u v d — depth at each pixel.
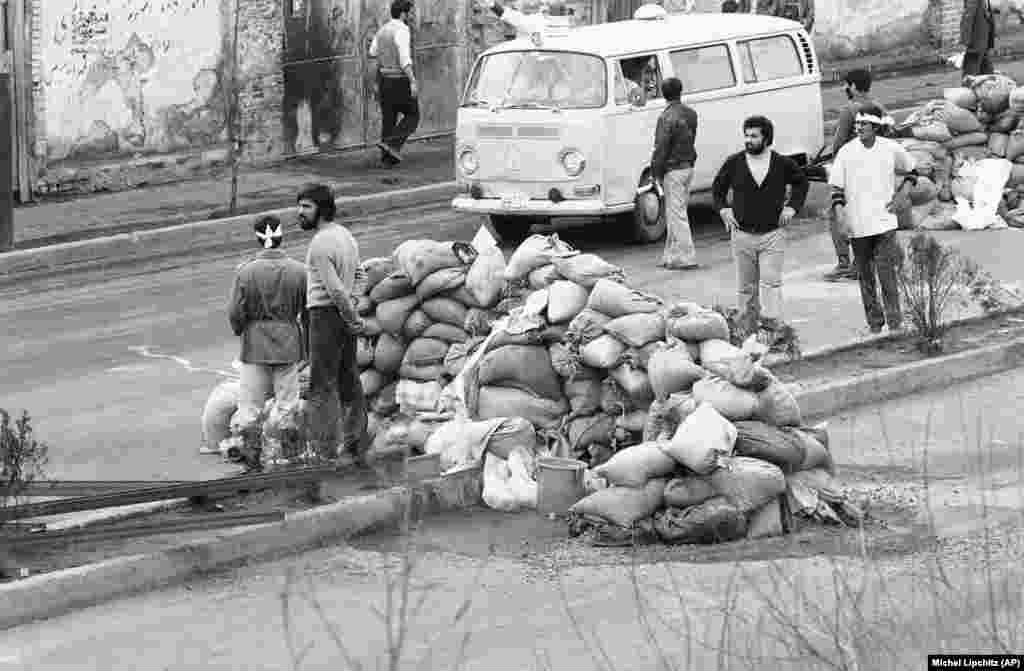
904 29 46.78
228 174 34.62
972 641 10.63
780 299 20.41
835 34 45.19
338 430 15.91
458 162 28.00
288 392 16.88
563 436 15.81
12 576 13.12
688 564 13.54
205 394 19.67
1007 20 50.22
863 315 22.72
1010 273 25.00
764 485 14.02
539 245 17.03
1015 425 17.83
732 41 29.42
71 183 32.25
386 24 35.41
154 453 17.31
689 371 14.91
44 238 28.55
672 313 15.48
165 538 13.91
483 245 17.25
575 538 14.32
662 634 11.98
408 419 17.11
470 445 15.52
